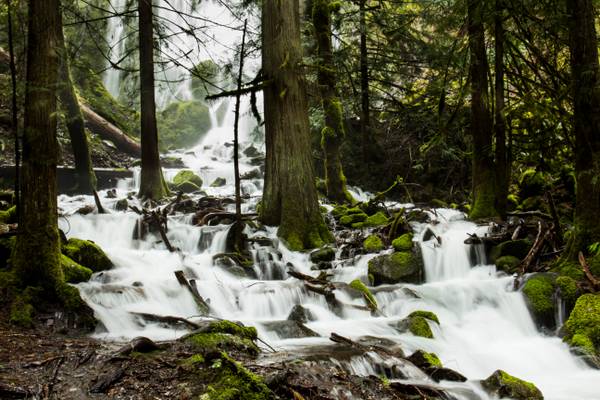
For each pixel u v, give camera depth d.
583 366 7.46
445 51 16.53
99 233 12.48
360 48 21.36
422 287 9.78
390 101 22.22
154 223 12.78
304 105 13.00
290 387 5.21
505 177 12.72
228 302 8.95
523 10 11.24
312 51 19.23
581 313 8.20
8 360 5.79
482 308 9.26
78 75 24.22
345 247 12.23
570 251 9.72
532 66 12.89
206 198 15.80
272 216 13.02
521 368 7.46
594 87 9.12
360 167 21.55
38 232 7.90
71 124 17.53
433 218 14.30
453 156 18.59
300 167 12.77
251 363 5.80
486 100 14.02
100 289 8.18
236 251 11.46
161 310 8.26
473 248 11.45
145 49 16.97
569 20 9.34
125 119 27.92
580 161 9.44
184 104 32.50
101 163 22.61
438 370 6.31
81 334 7.14
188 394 4.93
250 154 27.36
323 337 7.33
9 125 18.89
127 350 5.88
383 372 6.20
